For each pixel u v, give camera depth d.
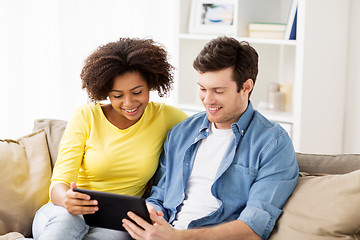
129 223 1.69
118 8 3.74
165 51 2.05
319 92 2.90
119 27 3.76
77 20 3.64
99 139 2.03
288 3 3.23
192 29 3.29
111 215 1.73
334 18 2.90
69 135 2.05
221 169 1.83
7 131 3.50
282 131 1.80
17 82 3.48
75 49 3.66
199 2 3.27
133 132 2.02
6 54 3.42
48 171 2.13
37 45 3.52
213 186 1.82
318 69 2.87
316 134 2.94
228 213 1.81
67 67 3.66
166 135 2.08
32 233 2.07
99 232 1.85
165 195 1.96
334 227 1.58
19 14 3.42
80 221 1.81
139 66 1.91
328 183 1.68
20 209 2.04
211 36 3.12
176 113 2.14
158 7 3.78
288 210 1.70
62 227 1.74
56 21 3.56
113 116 2.05
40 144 2.18
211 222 1.82
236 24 3.00
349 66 3.01
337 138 3.06
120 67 1.90
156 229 1.65
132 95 1.94
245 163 1.81
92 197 1.72
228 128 1.89
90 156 2.01
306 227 1.63
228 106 1.81
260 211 1.69
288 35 2.91
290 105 3.15
